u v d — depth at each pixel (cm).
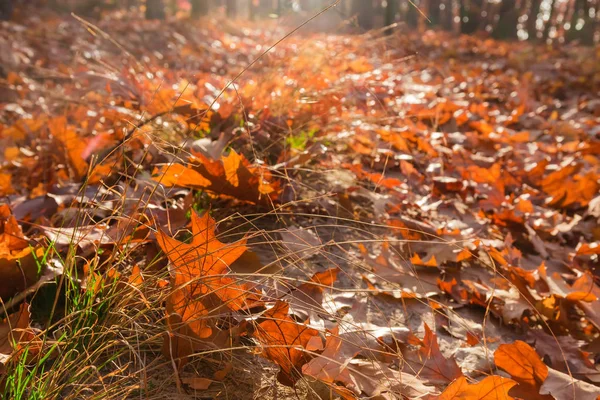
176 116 134
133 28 531
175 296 64
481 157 171
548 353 82
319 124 143
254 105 138
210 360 64
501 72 411
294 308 74
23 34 396
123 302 64
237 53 477
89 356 59
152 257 83
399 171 150
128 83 141
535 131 221
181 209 90
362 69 208
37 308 74
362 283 93
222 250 68
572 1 1295
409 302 91
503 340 84
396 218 116
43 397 54
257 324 66
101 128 147
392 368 69
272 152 125
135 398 60
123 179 113
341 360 65
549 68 436
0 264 71
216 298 67
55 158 126
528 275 94
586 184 138
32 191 110
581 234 125
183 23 681
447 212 130
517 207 128
